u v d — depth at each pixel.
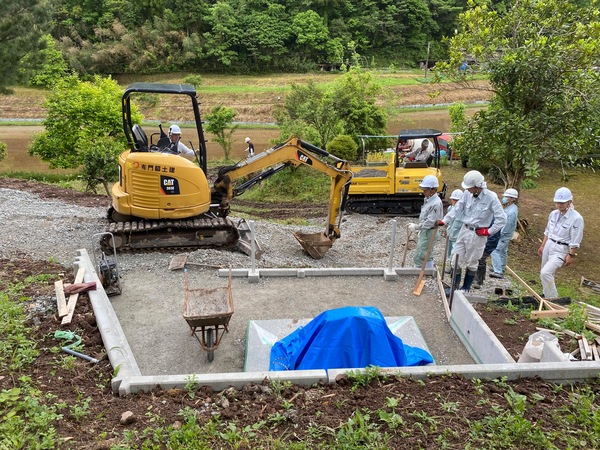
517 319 7.06
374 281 8.47
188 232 10.11
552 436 3.79
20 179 18.05
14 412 3.90
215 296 6.34
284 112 27.73
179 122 39.31
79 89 21.64
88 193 15.65
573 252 7.79
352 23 57.22
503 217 7.76
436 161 15.45
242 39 51.44
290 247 11.74
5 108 40.31
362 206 15.43
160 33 51.03
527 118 12.41
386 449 3.61
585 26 12.19
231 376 4.56
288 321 6.87
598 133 12.30
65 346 5.29
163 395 4.39
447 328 7.08
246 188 10.72
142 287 8.07
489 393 4.45
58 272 7.73
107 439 3.72
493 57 13.25
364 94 24.50
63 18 52.50
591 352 5.52
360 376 4.57
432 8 59.53
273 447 3.67
